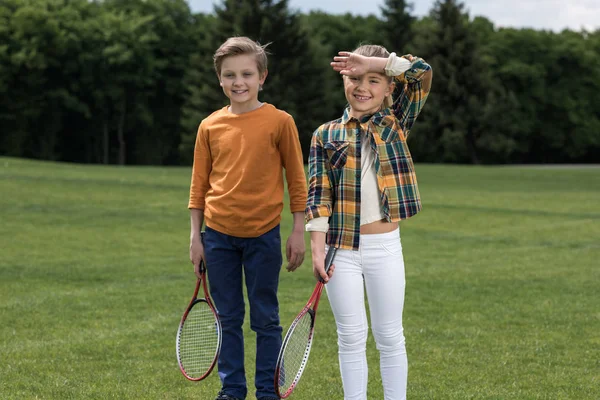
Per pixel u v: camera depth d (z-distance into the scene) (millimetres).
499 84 72188
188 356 4535
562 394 5070
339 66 4129
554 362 5969
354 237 4105
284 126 4637
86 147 67688
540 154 78000
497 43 75188
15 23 63719
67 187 22297
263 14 57875
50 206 18594
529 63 75000
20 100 63719
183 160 70188
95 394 4953
